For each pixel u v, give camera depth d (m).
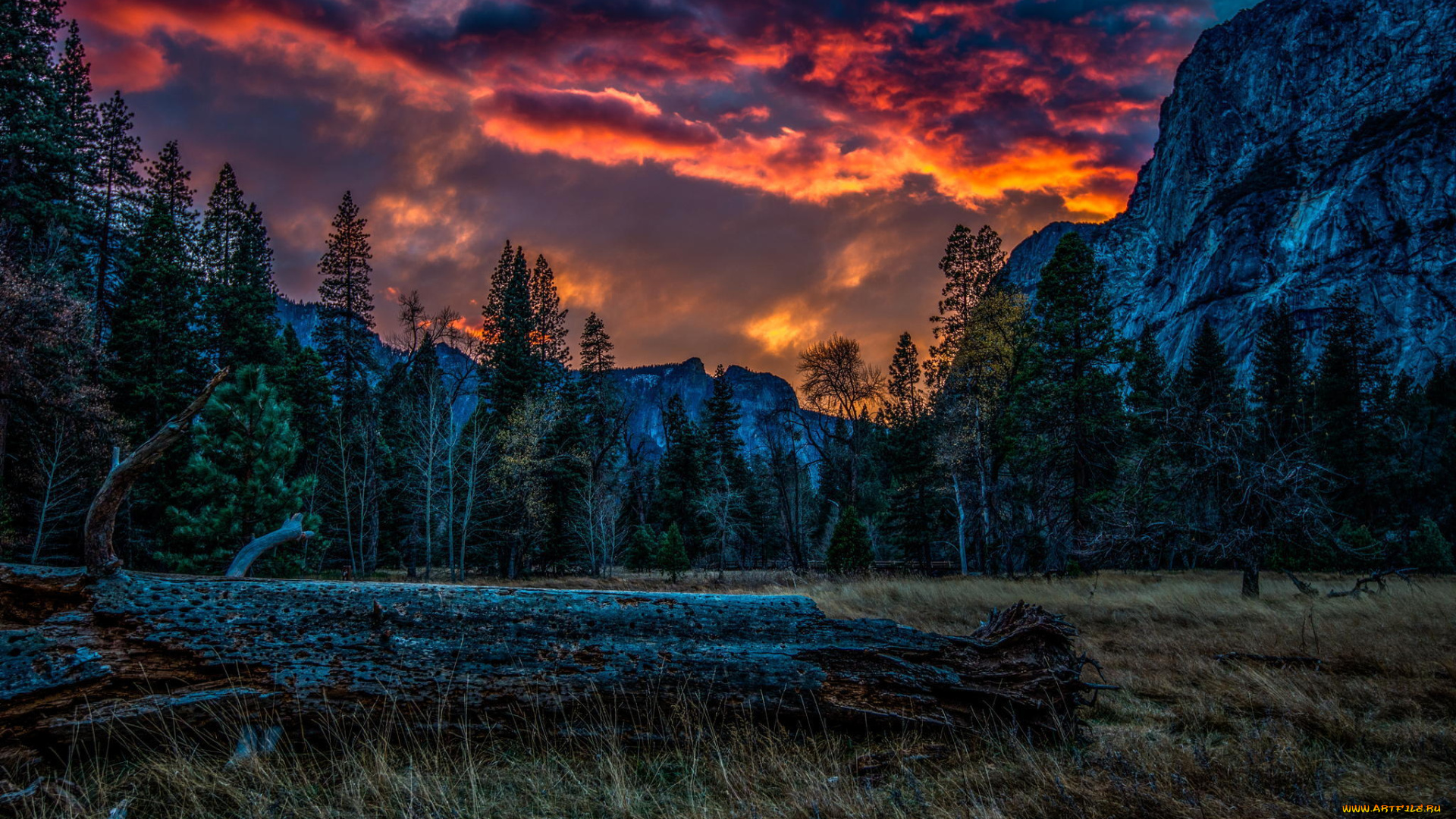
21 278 15.87
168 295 24.61
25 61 20.45
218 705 3.98
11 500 17.50
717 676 4.71
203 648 4.14
